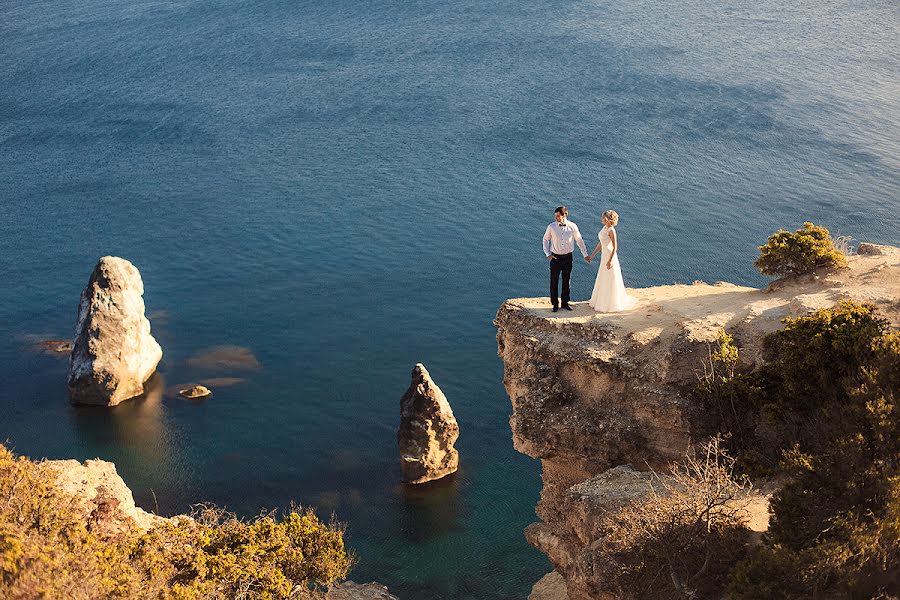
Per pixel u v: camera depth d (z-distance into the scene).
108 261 58.41
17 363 63.78
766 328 24.23
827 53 151.62
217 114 129.25
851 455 16.95
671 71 143.50
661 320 25.67
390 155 109.56
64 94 141.75
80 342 58.16
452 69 149.62
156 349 61.72
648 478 21.89
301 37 176.50
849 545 15.25
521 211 90.81
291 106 132.12
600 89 135.25
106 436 54.38
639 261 78.00
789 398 21.91
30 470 20.11
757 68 143.62
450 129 118.88
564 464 25.69
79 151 114.62
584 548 19.44
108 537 21.45
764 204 91.12
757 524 18.42
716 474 18.28
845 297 24.31
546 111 125.25
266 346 65.44
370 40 172.00
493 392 57.56
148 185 101.81
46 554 16.23
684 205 91.06
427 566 41.09
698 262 77.81
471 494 46.69
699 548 17.48
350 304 71.81
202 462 51.16
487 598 38.97
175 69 155.75
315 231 87.12
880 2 193.88
